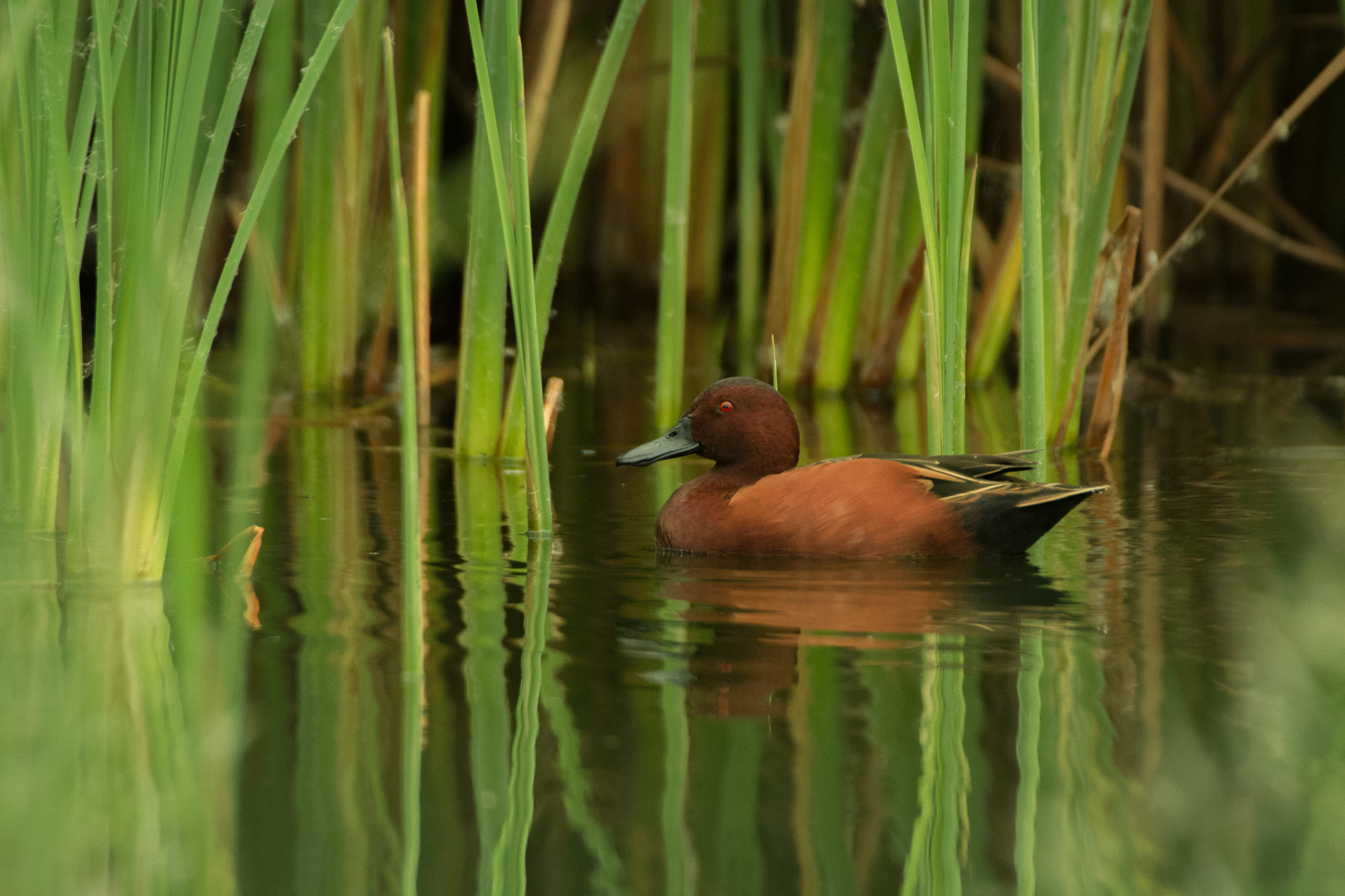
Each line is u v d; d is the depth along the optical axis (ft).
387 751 20.88
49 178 28.25
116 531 29.30
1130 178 72.64
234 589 29.76
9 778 19.99
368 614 28.02
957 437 35.68
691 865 17.43
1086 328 45.88
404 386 23.93
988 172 68.03
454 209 71.05
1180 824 18.65
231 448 48.39
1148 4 40.42
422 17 59.82
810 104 59.57
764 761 20.48
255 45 26.32
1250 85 82.02
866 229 58.70
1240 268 88.89
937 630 26.91
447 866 17.47
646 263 86.38
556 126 75.97
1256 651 25.46
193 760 20.51
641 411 57.52
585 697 23.12
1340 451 46.96
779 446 36.91
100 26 25.04
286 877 17.39
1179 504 39.01
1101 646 25.72
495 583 30.81
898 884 17.16
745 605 28.86
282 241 63.93
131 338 28.25
